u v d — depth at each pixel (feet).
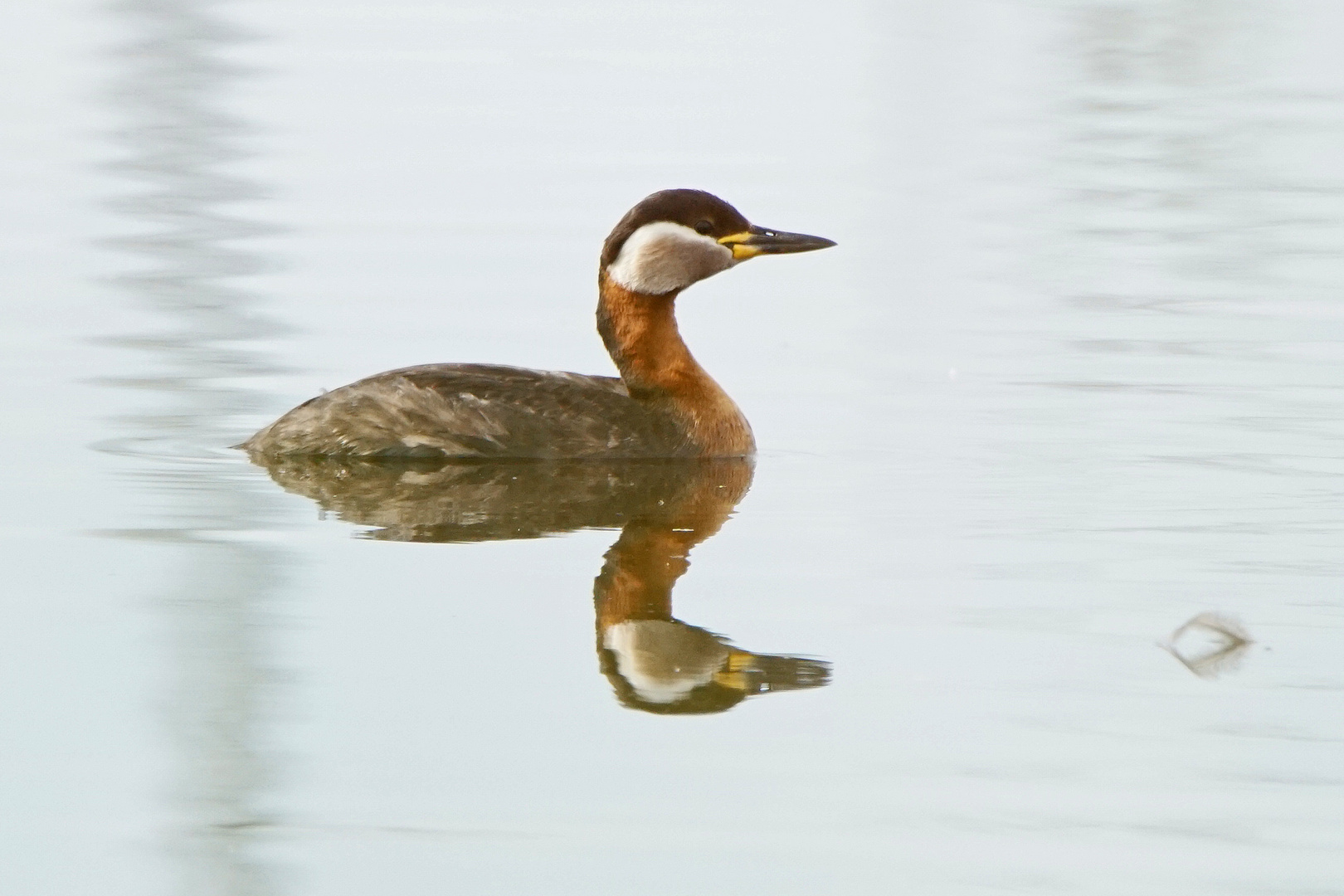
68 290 65.92
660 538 42.06
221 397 54.19
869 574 39.40
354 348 59.82
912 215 79.25
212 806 28.89
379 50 114.42
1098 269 70.90
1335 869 26.96
